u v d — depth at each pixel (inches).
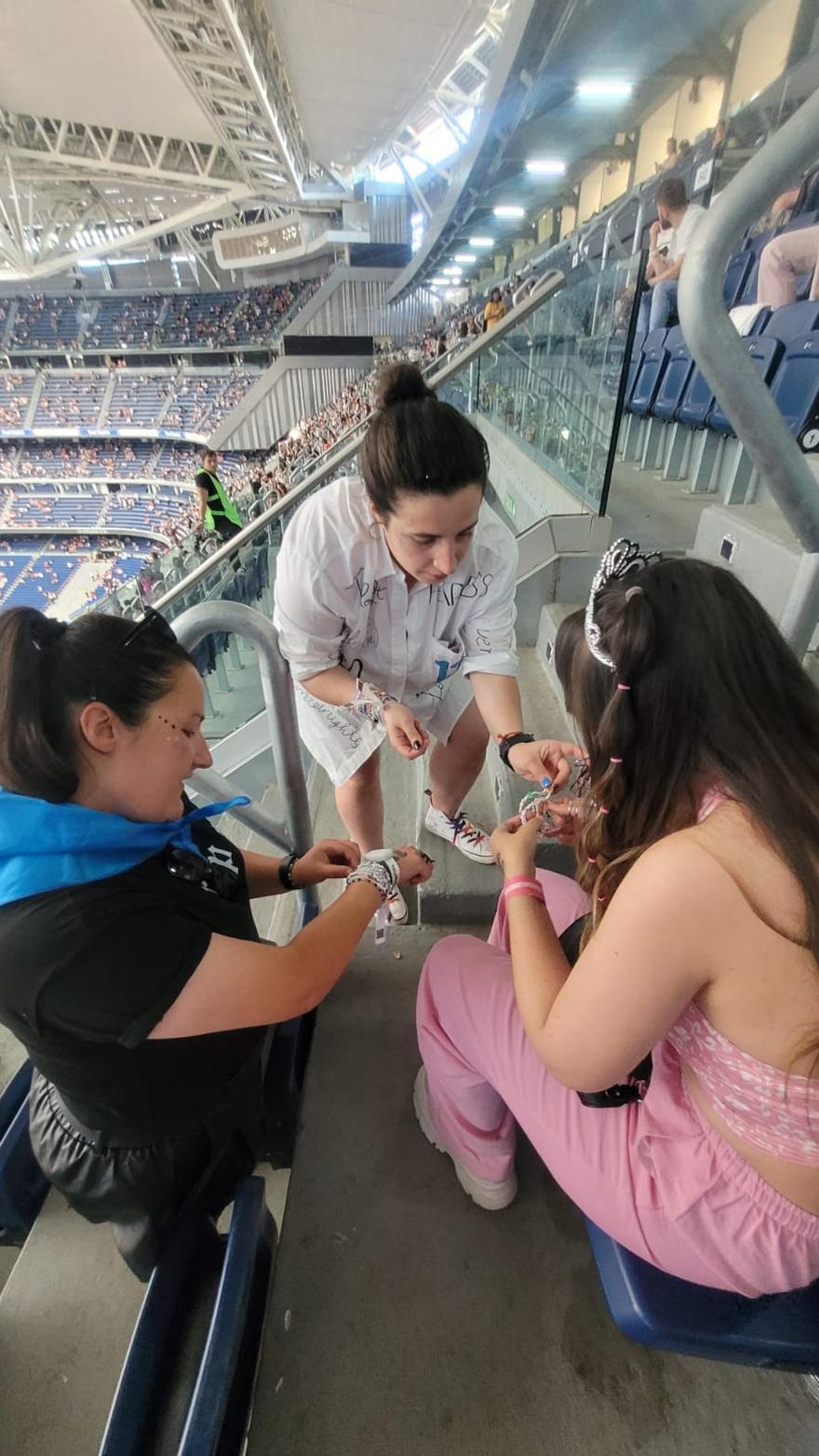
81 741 27.2
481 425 142.0
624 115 305.4
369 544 42.9
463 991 38.0
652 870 22.9
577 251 157.5
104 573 898.7
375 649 50.3
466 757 59.9
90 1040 28.8
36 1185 48.3
